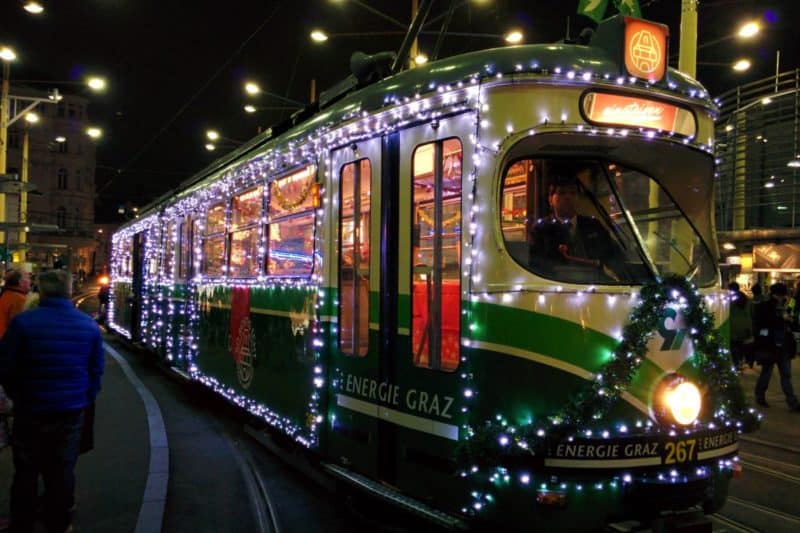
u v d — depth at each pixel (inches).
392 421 201.9
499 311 172.2
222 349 355.3
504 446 165.3
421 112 195.9
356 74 243.9
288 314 267.7
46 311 186.2
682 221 199.6
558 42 205.2
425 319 192.2
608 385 166.6
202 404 429.4
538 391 168.4
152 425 343.3
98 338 194.9
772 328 422.6
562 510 164.7
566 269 178.7
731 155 883.4
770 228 901.2
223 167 380.2
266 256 297.4
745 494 251.9
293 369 261.7
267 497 249.8
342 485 231.8
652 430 171.6
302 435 251.1
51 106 2780.5
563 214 183.9
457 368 180.1
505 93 177.6
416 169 198.1
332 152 236.4
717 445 180.4
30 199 2691.9
